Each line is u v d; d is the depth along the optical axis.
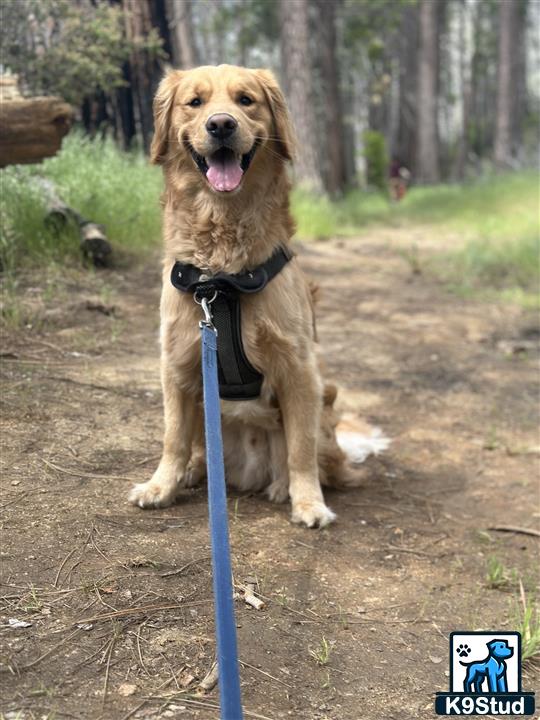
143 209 2.27
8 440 1.03
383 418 1.51
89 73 2.34
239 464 1.09
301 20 4.87
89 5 2.54
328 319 2.21
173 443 0.98
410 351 1.96
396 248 3.67
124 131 2.98
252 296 0.93
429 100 8.77
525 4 11.05
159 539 0.86
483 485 1.24
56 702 0.59
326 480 1.15
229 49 10.54
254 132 0.95
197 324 0.93
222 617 0.56
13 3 2.13
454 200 5.80
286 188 1.01
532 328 2.21
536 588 0.92
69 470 0.99
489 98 15.48
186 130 0.96
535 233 3.45
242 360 0.95
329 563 0.90
